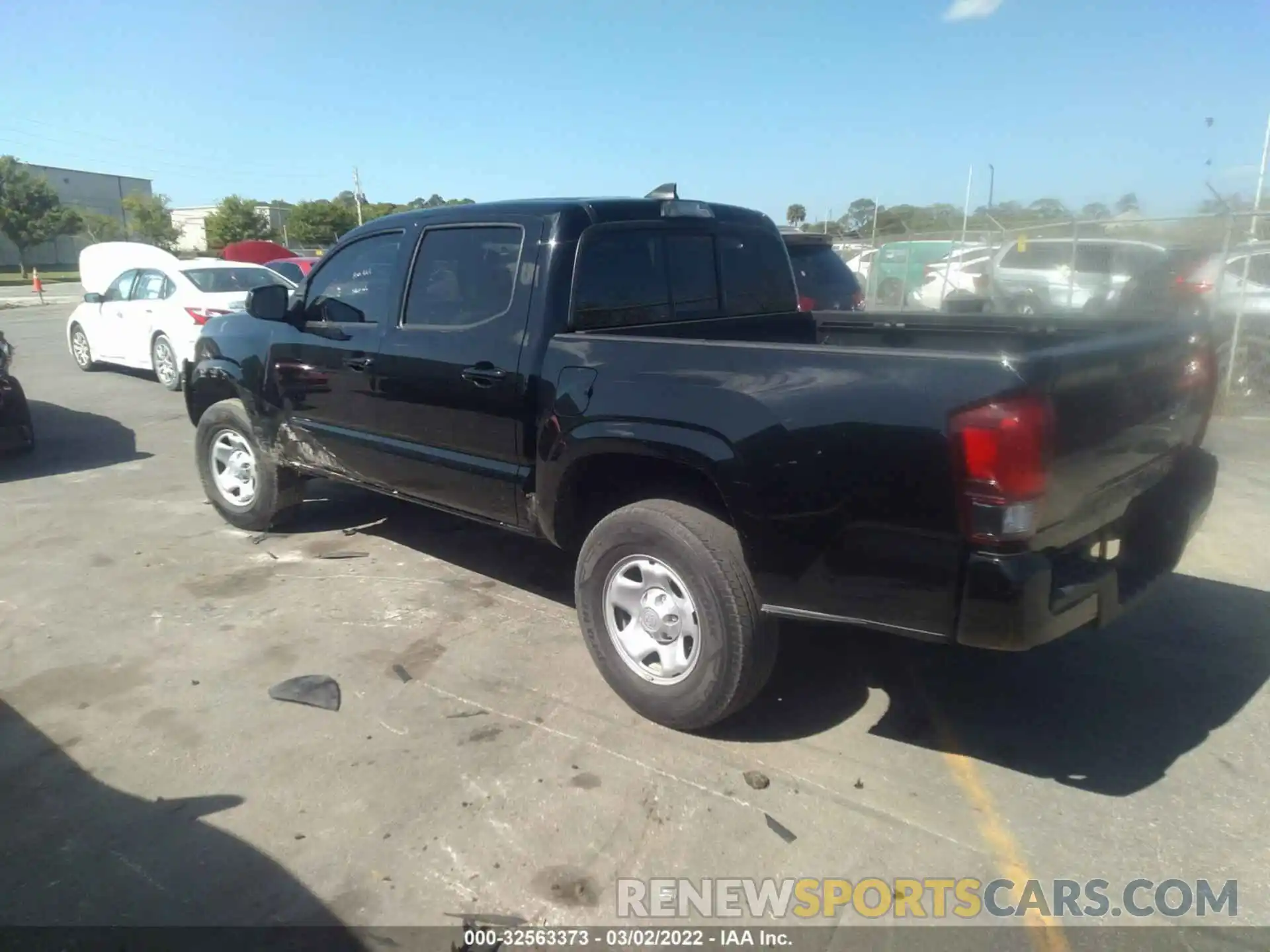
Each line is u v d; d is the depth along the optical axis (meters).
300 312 5.30
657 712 3.63
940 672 4.14
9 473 7.75
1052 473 2.79
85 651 4.38
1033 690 3.98
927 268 17.42
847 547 3.04
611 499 4.08
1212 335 3.87
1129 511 3.55
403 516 6.38
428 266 4.53
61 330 21.25
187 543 5.87
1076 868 2.89
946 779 3.34
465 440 4.35
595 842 3.01
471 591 5.07
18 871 2.88
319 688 3.99
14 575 5.36
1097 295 12.30
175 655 4.32
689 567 3.40
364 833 3.05
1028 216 14.81
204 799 3.23
